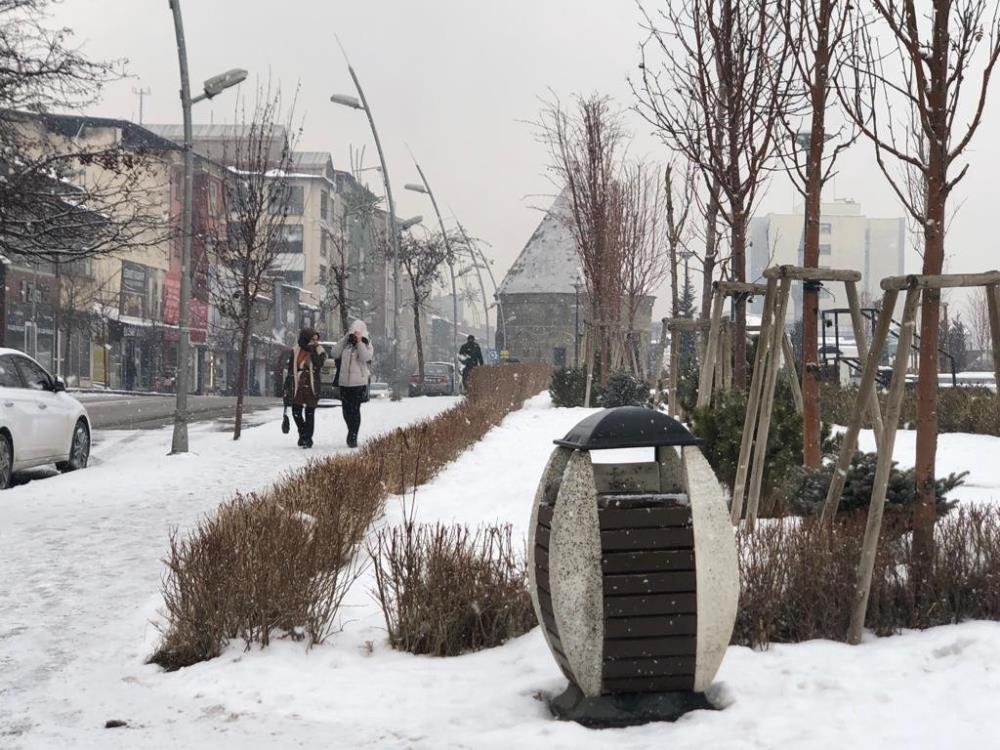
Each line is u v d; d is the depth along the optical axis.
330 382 33.69
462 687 5.64
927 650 5.77
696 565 5.01
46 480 15.22
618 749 4.59
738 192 11.03
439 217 49.66
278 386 46.09
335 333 95.62
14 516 12.10
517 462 15.41
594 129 25.78
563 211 40.22
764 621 6.15
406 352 92.38
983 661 5.49
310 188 93.50
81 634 7.04
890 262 112.88
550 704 5.23
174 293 69.62
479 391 26.25
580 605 4.97
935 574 6.48
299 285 93.50
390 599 6.74
